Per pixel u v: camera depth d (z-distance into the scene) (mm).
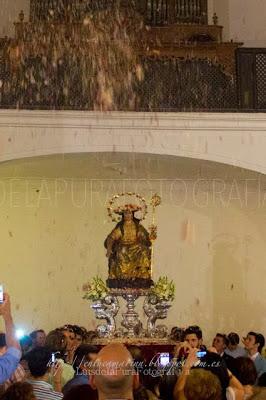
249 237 20750
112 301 17078
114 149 18078
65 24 19016
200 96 18719
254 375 9461
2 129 17828
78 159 18625
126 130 18156
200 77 18781
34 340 13828
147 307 17109
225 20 21922
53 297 20344
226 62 18828
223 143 18391
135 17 19578
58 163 18891
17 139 17844
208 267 20750
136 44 18953
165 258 20719
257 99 18703
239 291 20672
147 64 18797
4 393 6961
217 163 18562
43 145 17891
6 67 18312
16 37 18797
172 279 20656
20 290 20203
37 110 17891
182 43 19031
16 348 7469
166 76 18766
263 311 20609
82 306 20422
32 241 20359
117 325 20109
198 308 20609
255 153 18438
